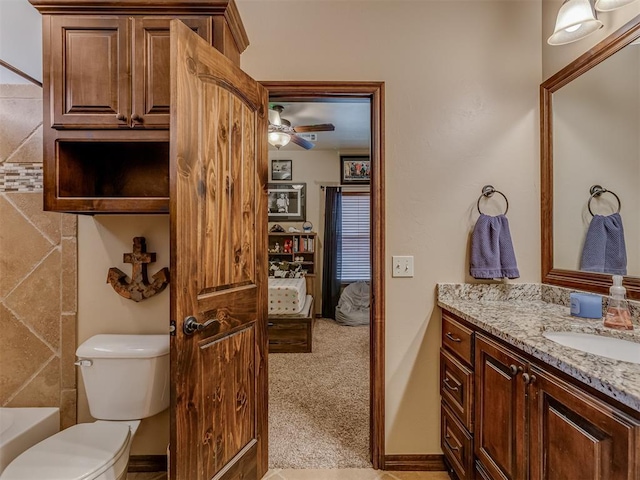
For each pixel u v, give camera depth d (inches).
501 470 47.1
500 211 70.4
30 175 67.6
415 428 69.8
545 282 68.7
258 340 62.4
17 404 67.9
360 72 69.6
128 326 68.8
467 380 57.2
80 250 68.2
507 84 70.5
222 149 52.7
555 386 37.0
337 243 203.2
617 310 47.3
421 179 70.0
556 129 66.9
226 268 53.6
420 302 70.1
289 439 77.9
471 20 70.3
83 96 53.9
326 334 166.2
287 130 123.6
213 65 50.6
